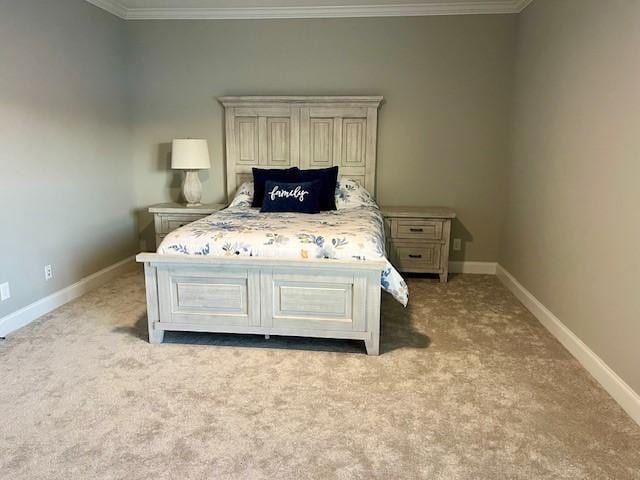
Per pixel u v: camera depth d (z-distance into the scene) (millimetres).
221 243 2805
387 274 2717
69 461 1828
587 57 2707
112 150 4355
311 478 1747
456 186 4531
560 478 1751
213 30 4480
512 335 3084
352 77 4430
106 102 4234
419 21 4281
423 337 3039
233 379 2471
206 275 2771
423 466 1815
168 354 2758
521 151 3959
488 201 4520
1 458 1842
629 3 2250
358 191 4246
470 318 3395
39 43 3330
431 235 4254
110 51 4281
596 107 2584
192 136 4676
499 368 2613
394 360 2701
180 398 2283
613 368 2334
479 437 1993
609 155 2430
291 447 1921
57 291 3594
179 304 2836
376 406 2225
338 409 2197
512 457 1867
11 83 3070
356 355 2764
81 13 3826
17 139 3141
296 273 2701
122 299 3750
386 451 1901
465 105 4379
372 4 4188
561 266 3020
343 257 2721
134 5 4281
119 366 2604
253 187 4309
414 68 4359
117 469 1786
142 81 4621
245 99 4426
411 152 4508
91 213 4031
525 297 3680
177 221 4359
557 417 2143
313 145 4480
